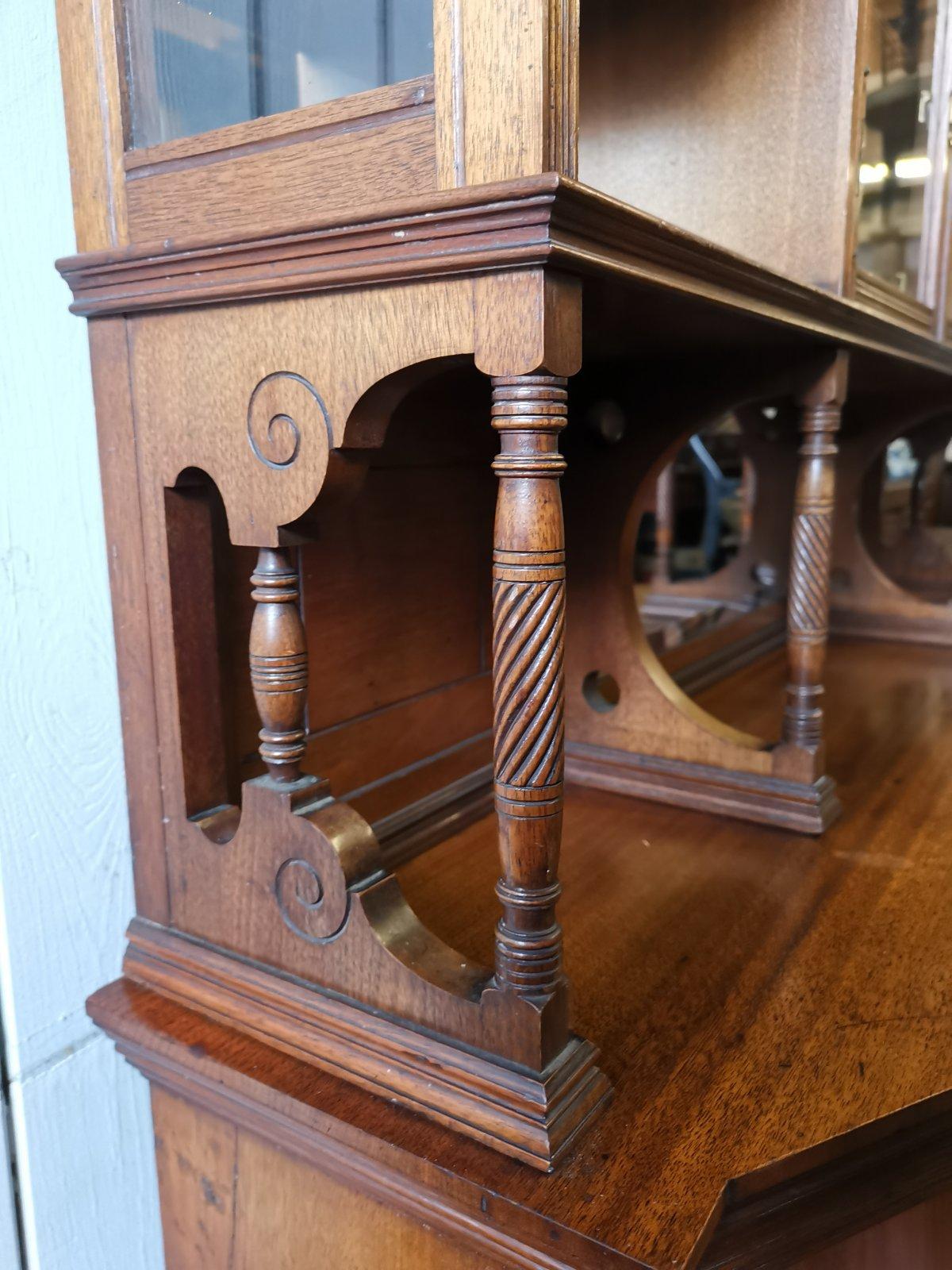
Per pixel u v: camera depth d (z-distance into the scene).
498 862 1.02
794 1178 0.60
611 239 0.54
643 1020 0.73
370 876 0.70
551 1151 0.58
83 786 0.82
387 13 0.57
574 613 1.21
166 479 0.73
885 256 1.33
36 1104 0.80
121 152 0.71
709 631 1.76
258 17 0.63
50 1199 0.83
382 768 1.02
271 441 0.65
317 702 0.93
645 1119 0.62
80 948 0.83
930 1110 0.64
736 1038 0.71
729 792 1.13
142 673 0.78
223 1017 0.75
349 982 0.69
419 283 0.56
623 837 1.08
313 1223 0.70
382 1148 0.61
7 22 0.71
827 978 0.79
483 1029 0.62
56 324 0.77
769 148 1.10
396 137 0.57
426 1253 0.64
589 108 1.22
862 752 1.35
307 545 0.90
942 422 2.21
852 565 2.08
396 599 1.02
